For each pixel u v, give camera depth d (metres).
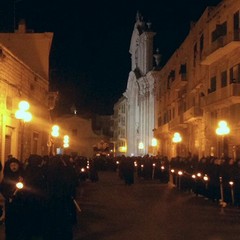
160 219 17.44
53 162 12.41
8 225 12.41
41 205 12.40
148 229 15.09
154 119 75.19
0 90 24.02
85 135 97.00
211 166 23.67
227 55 35.91
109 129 119.06
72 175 13.99
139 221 16.91
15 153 27.67
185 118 47.78
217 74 38.53
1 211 14.08
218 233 14.36
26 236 12.52
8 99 25.80
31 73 31.78
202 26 43.16
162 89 67.88
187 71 50.56
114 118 113.75
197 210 20.27
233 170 21.53
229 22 35.41
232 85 33.25
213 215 18.61
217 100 36.50
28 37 38.84
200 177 26.08
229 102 34.81
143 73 81.19
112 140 111.62
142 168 46.31
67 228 12.09
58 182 12.11
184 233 14.33
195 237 13.64
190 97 48.88
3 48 23.70
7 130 26.31
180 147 54.69
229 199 22.19
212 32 39.69
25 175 12.45
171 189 32.62
